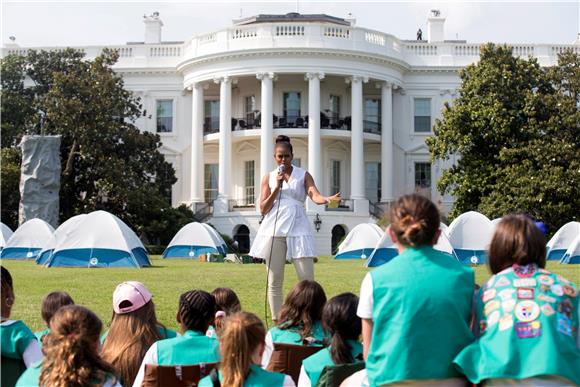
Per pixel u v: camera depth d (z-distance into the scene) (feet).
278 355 17.87
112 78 125.18
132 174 122.42
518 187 108.17
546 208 105.60
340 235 140.77
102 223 74.28
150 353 16.67
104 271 64.44
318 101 140.05
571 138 113.39
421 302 12.85
